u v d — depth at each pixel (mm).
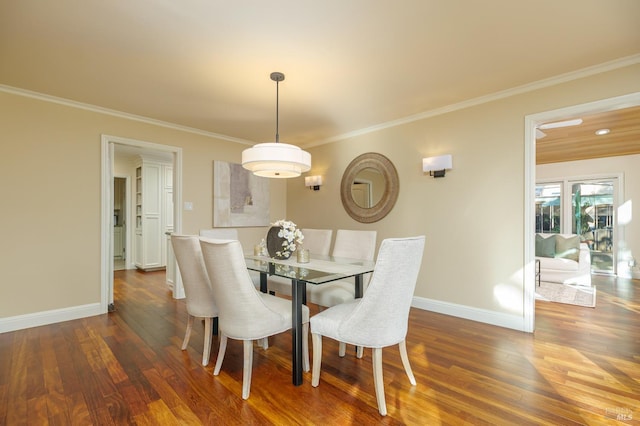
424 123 3578
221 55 2320
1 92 2844
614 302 3799
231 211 4629
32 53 2268
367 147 4168
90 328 2936
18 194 2932
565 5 1769
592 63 2445
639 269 5367
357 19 1904
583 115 2641
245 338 1868
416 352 2408
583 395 1820
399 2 1751
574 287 4609
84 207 3301
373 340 1712
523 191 2869
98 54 2291
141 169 6020
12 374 2068
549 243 5270
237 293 1839
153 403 1759
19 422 1594
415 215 3656
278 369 2182
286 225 2719
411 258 1740
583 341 2604
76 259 3242
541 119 2771
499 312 3004
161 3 1744
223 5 1769
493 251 3051
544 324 3029
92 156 3361
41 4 1729
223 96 3086
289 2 1747
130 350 2455
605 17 1875
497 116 3027
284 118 3773
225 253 1809
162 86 2846
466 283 3229
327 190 4707
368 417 1639
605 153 5414
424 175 3576
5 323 2842
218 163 4480
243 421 1606
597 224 5848
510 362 2230
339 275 2082
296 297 1979
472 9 1809
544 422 1581
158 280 5113
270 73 2609
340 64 2463
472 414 1649
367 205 4141
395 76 2670
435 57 2361
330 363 2273
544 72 2600
